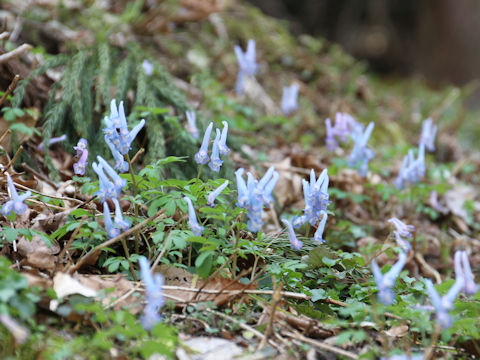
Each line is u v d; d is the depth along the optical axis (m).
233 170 0.92
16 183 0.83
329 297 0.79
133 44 1.00
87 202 0.81
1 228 0.78
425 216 1.04
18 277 0.70
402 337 0.75
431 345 0.72
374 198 1.02
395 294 0.78
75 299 0.73
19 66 0.93
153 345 0.69
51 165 0.88
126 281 0.76
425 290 0.80
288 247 0.83
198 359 0.72
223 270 0.78
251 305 0.77
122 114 0.76
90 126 0.92
